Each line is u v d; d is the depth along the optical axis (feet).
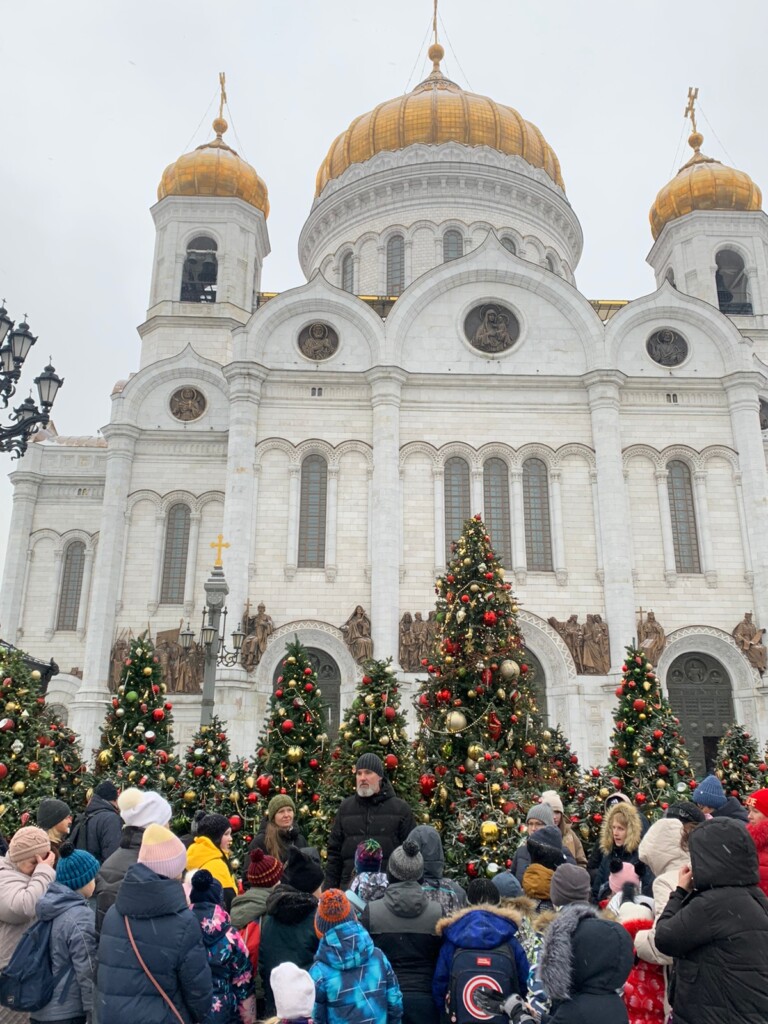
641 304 141.49
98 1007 23.38
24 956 26.35
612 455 132.16
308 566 129.49
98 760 62.85
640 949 25.08
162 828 24.91
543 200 190.49
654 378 137.08
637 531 131.54
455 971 24.67
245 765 62.34
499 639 57.47
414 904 27.35
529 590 127.95
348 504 131.95
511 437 135.23
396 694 55.72
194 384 146.20
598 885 37.65
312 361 138.10
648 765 63.77
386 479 130.00
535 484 134.51
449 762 54.70
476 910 25.91
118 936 23.56
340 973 23.91
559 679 123.44
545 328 140.87
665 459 134.82
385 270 184.85
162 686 67.41
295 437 134.41
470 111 191.42
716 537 131.64
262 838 38.34
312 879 29.27
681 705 124.77
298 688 59.98
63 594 149.18
